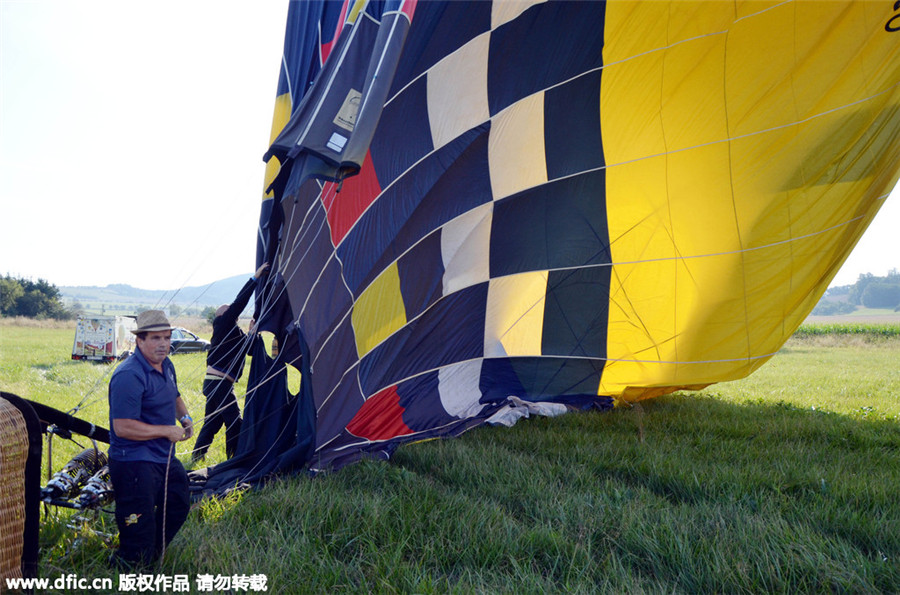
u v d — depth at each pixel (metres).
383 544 4.14
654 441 6.91
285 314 7.10
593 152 6.46
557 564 3.91
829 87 5.74
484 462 5.87
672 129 6.20
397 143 6.51
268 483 5.23
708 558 3.91
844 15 5.53
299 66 7.46
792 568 3.78
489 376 7.54
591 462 6.06
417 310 6.71
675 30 5.95
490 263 6.87
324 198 6.81
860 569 3.76
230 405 6.62
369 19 5.19
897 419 8.62
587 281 6.84
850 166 5.87
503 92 6.49
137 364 3.62
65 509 4.37
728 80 5.96
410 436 6.66
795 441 7.16
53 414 3.83
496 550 4.03
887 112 5.70
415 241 6.57
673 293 6.55
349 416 6.30
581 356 7.17
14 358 16.59
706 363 6.67
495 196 6.66
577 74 6.31
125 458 3.56
